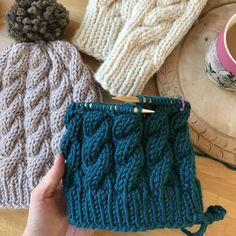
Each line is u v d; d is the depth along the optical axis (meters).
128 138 0.47
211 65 0.58
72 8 0.65
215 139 0.61
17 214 0.61
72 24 0.65
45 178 0.51
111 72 0.59
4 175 0.59
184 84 0.62
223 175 0.61
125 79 0.59
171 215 0.48
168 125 0.49
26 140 0.60
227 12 0.64
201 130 0.61
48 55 0.62
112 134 0.48
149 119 0.48
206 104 0.62
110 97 0.63
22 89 0.61
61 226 0.57
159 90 0.62
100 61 0.64
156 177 0.48
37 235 0.54
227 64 0.54
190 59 0.63
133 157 0.48
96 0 0.61
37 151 0.60
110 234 0.61
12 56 0.61
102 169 0.47
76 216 0.48
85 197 0.48
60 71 0.61
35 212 0.52
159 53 0.60
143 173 0.48
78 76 0.61
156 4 0.61
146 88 0.63
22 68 0.61
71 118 0.48
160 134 0.49
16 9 0.59
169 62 0.63
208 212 0.52
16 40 0.62
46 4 0.59
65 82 0.61
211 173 0.61
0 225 0.60
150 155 0.48
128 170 0.47
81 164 0.48
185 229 0.57
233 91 0.62
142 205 0.47
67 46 0.61
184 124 0.50
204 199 0.60
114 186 0.48
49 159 0.60
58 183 0.52
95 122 0.48
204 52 0.63
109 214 0.47
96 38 0.62
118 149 0.48
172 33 0.60
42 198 0.51
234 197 0.60
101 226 0.48
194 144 0.61
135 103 0.48
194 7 0.61
